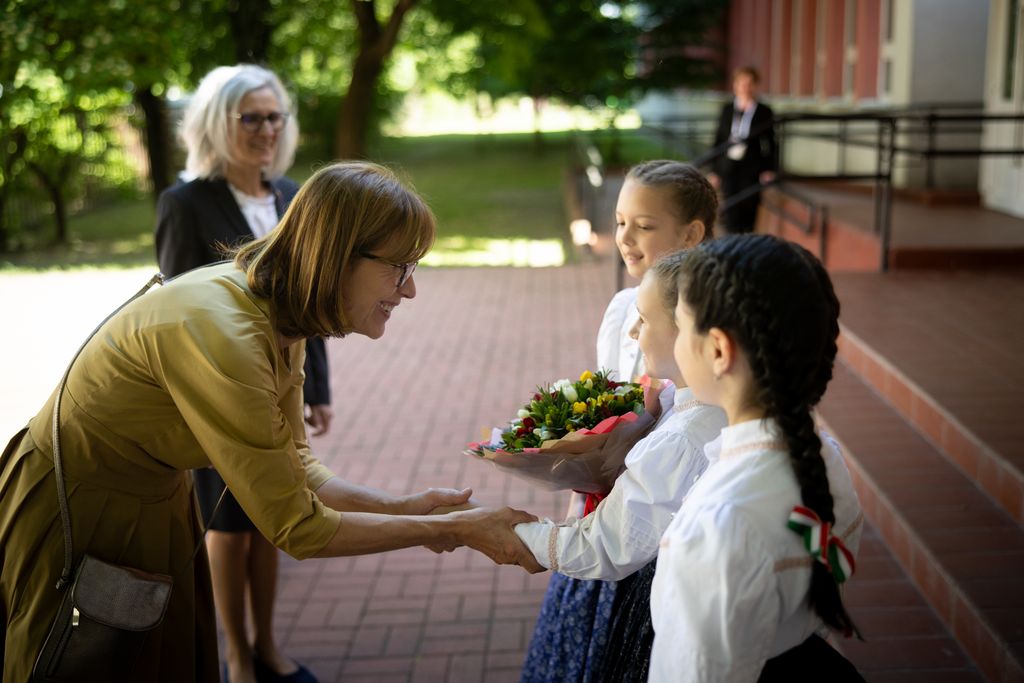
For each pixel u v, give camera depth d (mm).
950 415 3967
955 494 3631
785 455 1471
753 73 9164
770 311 1415
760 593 1411
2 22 10680
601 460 2023
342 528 1965
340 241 1897
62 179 13453
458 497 2311
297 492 1927
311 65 22406
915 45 10070
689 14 20328
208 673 2369
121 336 1933
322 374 3492
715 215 2385
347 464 5082
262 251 1979
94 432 1969
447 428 5602
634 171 2365
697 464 1818
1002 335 5219
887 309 5914
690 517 1480
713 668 1422
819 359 1456
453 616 3600
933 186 9984
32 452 2025
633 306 2422
